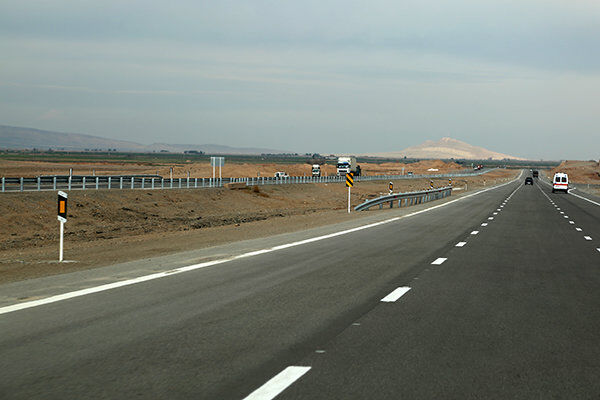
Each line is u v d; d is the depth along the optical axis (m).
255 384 5.48
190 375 5.73
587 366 6.19
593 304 9.80
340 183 97.94
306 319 8.36
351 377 5.71
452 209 41.34
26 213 38.56
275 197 68.00
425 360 6.34
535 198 63.44
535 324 8.22
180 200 53.03
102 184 57.34
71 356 6.38
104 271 13.30
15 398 5.06
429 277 12.55
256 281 11.77
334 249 17.75
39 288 11.00
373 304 9.53
